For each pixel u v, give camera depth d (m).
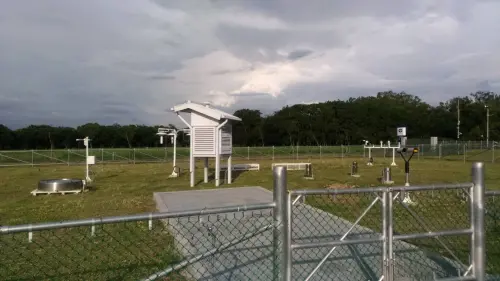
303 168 24.33
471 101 86.06
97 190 14.07
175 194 10.62
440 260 4.57
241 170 22.44
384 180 16.50
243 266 4.32
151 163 32.34
